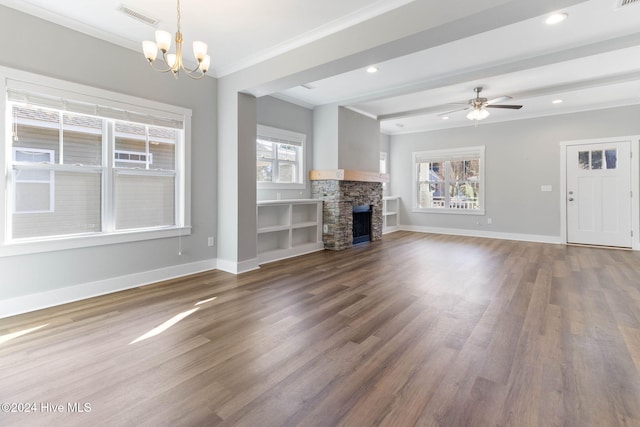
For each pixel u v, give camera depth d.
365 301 3.17
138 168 3.61
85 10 2.83
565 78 4.49
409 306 3.03
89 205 3.26
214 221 4.39
